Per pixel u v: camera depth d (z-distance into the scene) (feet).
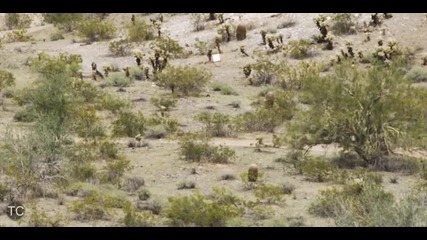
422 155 317.01
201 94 468.34
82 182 268.21
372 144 304.71
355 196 239.09
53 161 274.16
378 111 310.45
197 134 355.56
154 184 279.08
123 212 235.61
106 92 458.50
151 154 326.85
